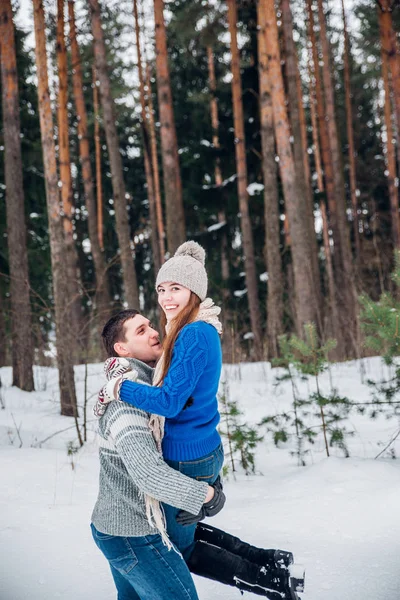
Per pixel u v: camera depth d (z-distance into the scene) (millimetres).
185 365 1728
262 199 15555
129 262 13188
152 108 21172
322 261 22484
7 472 4395
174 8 17031
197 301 1930
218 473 1861
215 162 16750
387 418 4688
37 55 8070
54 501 3799
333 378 8344
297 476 4164
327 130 18703
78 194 24391
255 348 12883
